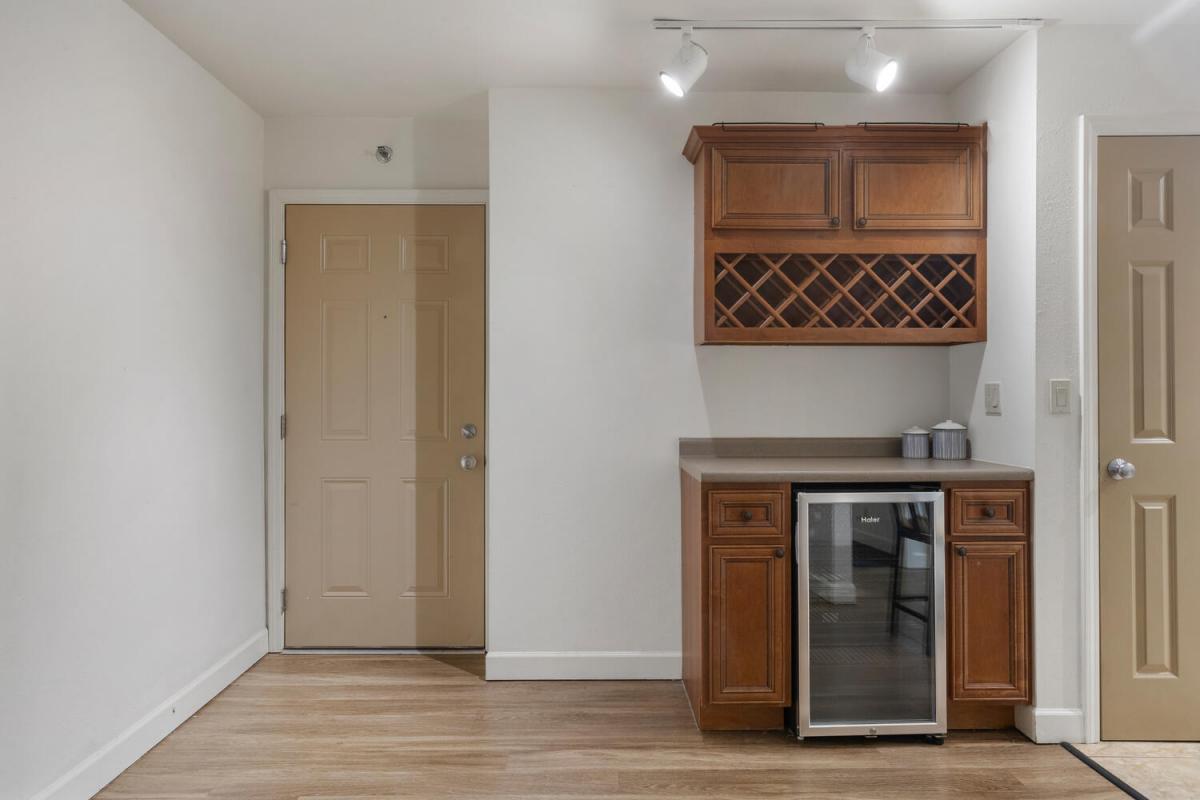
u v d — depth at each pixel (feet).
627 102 10.64
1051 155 8.60
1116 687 8.61
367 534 11.69
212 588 9.96
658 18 8.54
